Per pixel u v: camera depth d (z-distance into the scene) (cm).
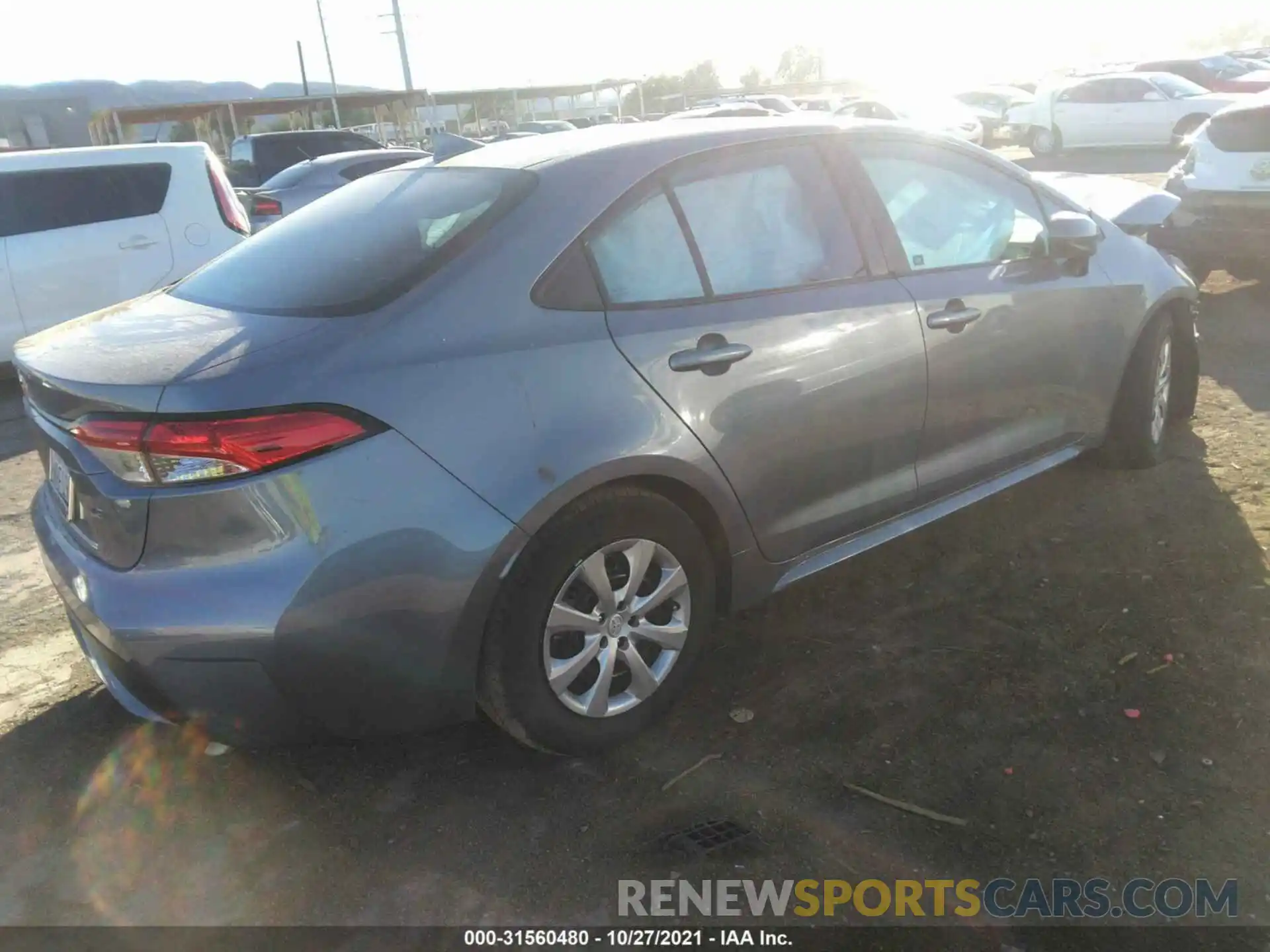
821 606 352
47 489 290
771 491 297
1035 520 402
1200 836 238
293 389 224
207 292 288
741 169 303
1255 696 284
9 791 279
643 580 276
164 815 267
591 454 252
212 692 233
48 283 722
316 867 246
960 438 350
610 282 271
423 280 252
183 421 220
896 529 342
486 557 240
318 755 288
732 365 281
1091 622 328
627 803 262
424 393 236
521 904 232
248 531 224
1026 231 378
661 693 287
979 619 335
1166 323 430
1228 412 504
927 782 261
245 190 1184
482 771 278
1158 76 2031
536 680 258
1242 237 745
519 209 268
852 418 311
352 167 1191
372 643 235
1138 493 419
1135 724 277
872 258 323
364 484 228
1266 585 340
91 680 331
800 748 278
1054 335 372
